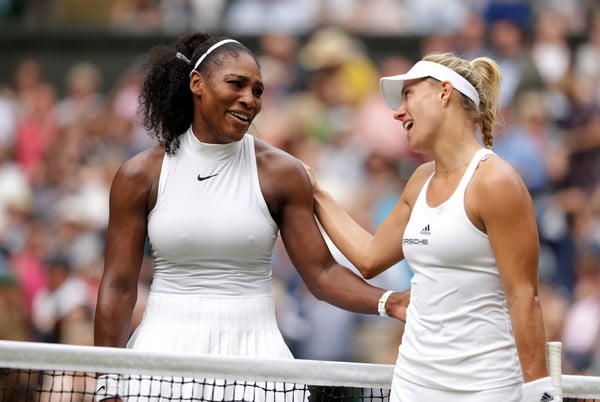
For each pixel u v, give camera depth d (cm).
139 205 1900
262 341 1892
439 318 1644
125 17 5178
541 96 4359
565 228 4091
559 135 4338
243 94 1850
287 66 4666
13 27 5012
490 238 1614
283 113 4472
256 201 1894
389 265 1862
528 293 1595
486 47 4581
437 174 1712
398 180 4247
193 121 1920
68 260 4109
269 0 4981
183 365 1727
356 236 1909
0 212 4434
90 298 3788
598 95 4416
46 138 4744
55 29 4991
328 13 4906
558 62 4553
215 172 1895
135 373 1716
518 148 4159
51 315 3784
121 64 4953
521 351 1590
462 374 1625
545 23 4634
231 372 1739
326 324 3681
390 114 4406
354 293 1892
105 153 4631
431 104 1705
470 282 1631
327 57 4609
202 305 1878
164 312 1886
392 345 3625
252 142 1936
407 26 4856
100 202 4375
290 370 1755
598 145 4291
